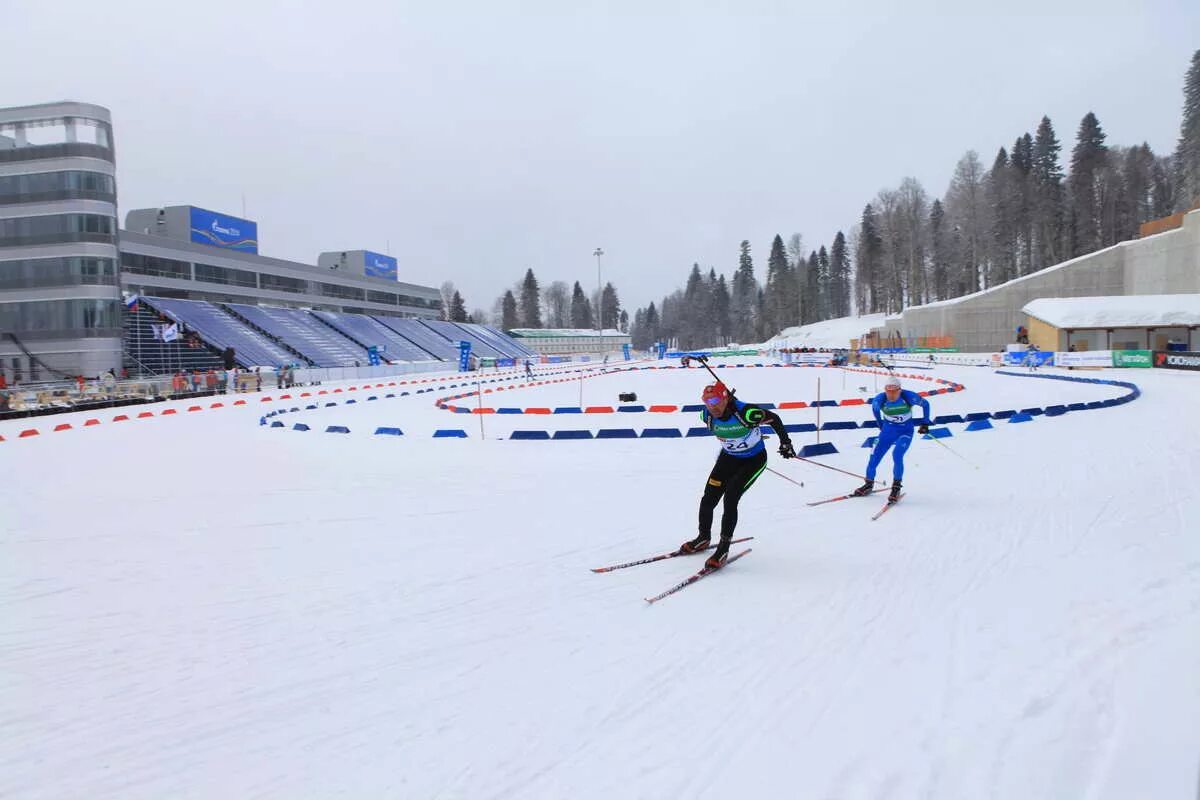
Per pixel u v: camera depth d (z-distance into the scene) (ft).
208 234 174.91
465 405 82.79
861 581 17.63
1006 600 15.92
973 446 39.93
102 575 19.51
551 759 10.11
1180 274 146.51
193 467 38.55
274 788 9.59
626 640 14.38
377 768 10.00
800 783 9.27
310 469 37.32
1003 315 178.50
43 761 10.40
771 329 387.34
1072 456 35.60
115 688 12.77
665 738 10.57
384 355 191.52
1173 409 56.24
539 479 33.63
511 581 18.40
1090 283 169.99
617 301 497.46
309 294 203.21
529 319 437.99
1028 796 8.76
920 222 299.17
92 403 88.07
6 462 41.91
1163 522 22.26
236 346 150.30
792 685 12.17
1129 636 13.58
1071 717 10.64
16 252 117.29
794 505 26.50
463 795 9.30
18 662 13.92
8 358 118.32
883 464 35.45
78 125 116.67
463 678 12.85
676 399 88.17
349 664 13.58
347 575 19.16
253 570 19.77
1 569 20.16
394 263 254.88
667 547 21.36
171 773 10.02
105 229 119.03
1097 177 264.93
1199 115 193.57
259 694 12.43
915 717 10.90
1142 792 8.66
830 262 403.34
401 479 33.99
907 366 151.74
